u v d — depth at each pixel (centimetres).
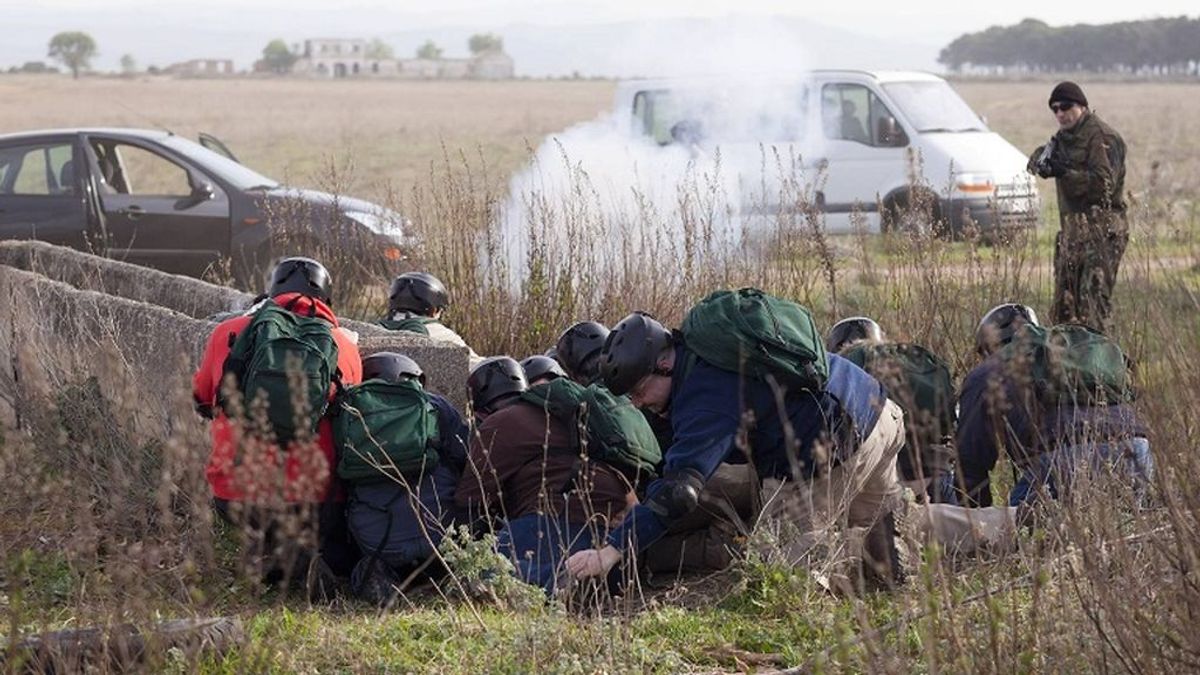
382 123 11912
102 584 872
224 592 931
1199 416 843
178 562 924
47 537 989
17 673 775
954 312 1591
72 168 2497
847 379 1041
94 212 2477
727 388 1005
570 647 895
